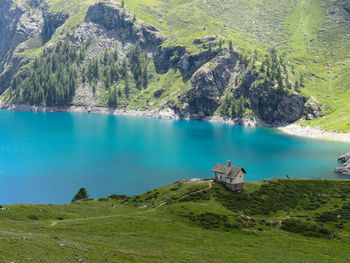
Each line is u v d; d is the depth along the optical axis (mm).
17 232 48656
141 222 70625
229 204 89562
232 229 71062
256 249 58094
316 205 91938
